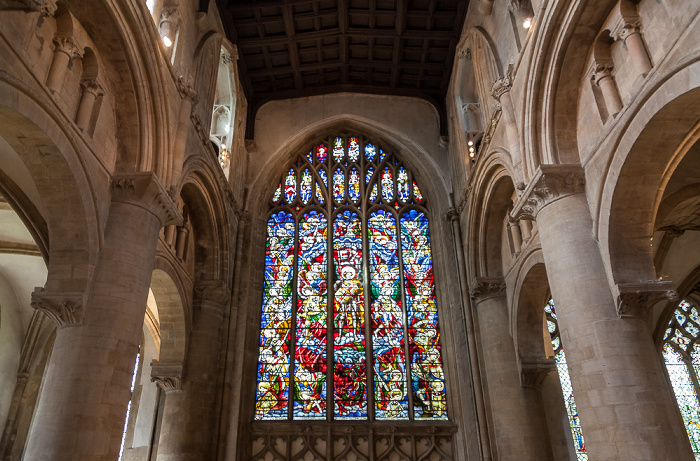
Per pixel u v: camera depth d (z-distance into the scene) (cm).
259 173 2045
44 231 1271
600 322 969
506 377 1541
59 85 952
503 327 1608
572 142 1173
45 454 867
